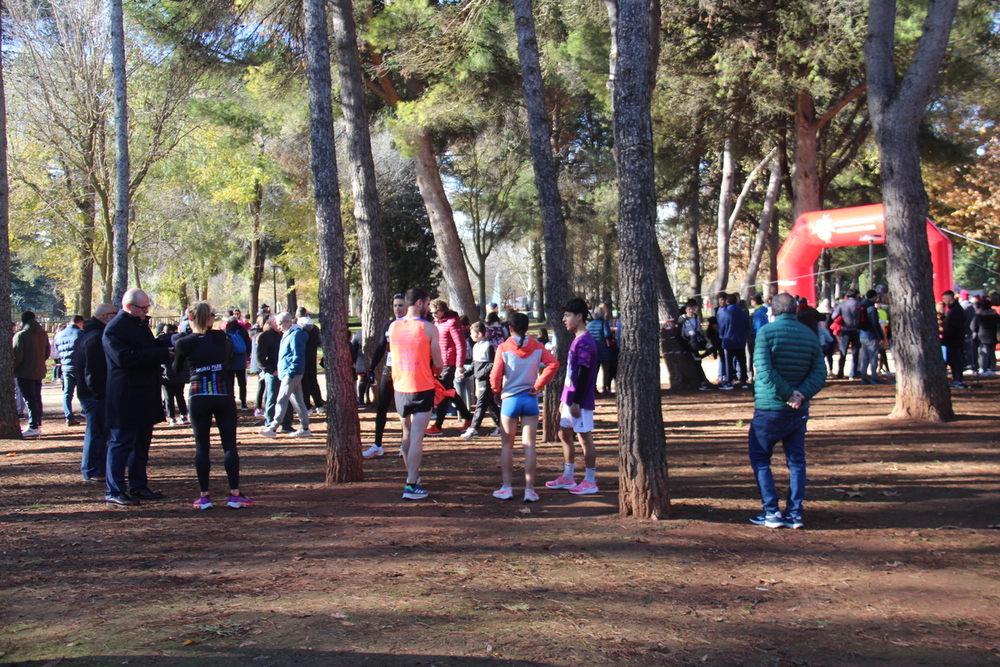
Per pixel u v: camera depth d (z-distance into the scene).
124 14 15.72
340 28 13.14
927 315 11.09
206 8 14.50
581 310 7.57
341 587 4.81
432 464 9.39
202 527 6.36
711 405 14.61
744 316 17.36
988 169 28.75
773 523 6.17
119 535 6.12
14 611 4.45
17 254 31.08
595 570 5.14
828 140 25.47
